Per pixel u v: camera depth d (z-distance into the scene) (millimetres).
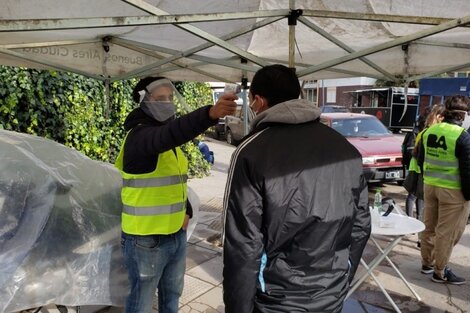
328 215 1650
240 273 1625
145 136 2164
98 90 6680
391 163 8023
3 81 5246
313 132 1756
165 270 2627
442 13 2658
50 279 2373
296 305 1662
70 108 6188
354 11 2826
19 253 2260
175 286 2672
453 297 3859
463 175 3725
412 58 3398
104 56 3668
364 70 3830
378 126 9750
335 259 1725
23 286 2254
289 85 1812
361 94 22297
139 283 2424
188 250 5031
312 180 1643
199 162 9914
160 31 3314
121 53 3809
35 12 2480
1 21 1616
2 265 2197
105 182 2979
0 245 2229
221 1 2768
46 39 3225
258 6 2912
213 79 4652
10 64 3457
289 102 1779
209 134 18156
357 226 1854
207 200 7586
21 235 2303
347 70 3875
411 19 2348
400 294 3910
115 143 7148
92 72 3684
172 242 2502
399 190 8461
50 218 2438
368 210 1885
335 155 1726
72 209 2607
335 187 1691
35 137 2967
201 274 4355
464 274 4391
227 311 1699
